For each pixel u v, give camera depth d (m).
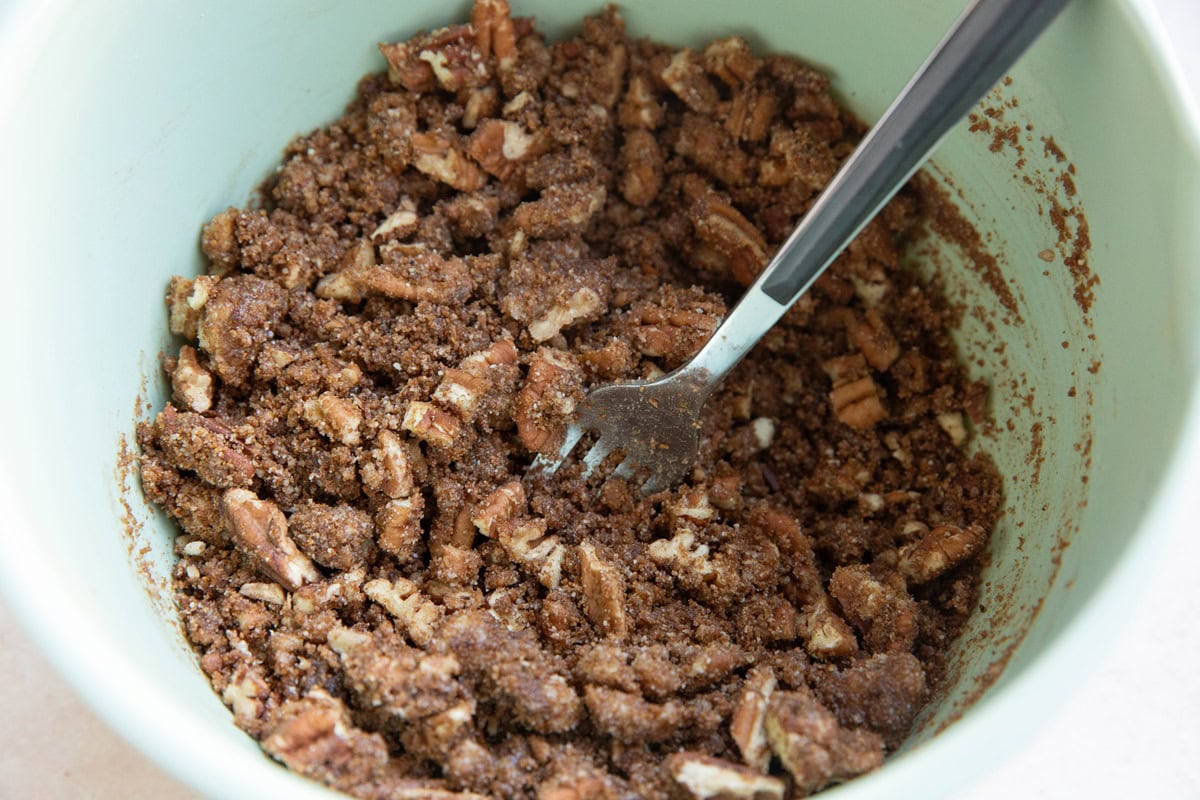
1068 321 0.33
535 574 0.33
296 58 0.35
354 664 0.30
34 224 0.30
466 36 0.36
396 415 0.33
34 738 0.35
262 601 0.32
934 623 0.33
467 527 0.33
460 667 0.31
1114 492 0.30
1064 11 0.31
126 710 0.28
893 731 0.31
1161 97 0.30
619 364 0.34
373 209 0.36
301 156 0.36
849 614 0.33
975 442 0.36
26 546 0.28
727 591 0.33
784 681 0.31
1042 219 0.33
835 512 0.36
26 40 0.30
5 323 0.30
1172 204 0.30
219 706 0.30
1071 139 0.32
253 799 0.27
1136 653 0.37
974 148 0.34
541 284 0.35
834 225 0.32
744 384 0.36
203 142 0.34
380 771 0.29
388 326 0.35
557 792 0.29
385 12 0.35
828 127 0.36
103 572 0.30
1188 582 0.37
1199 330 0.29
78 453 0.31
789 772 0.30
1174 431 0.29
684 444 0.35
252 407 0.34
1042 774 0.36
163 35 0.32
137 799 0.35
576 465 0.35
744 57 0.36
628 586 0.33
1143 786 0.36
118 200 0.32
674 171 0.37
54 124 0.31
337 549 0.32
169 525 0.33
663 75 0.37
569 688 0.31
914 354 0.37
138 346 0.33
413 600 0.32
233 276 0.35
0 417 0.29
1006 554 0.33
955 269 0.36
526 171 0.36
